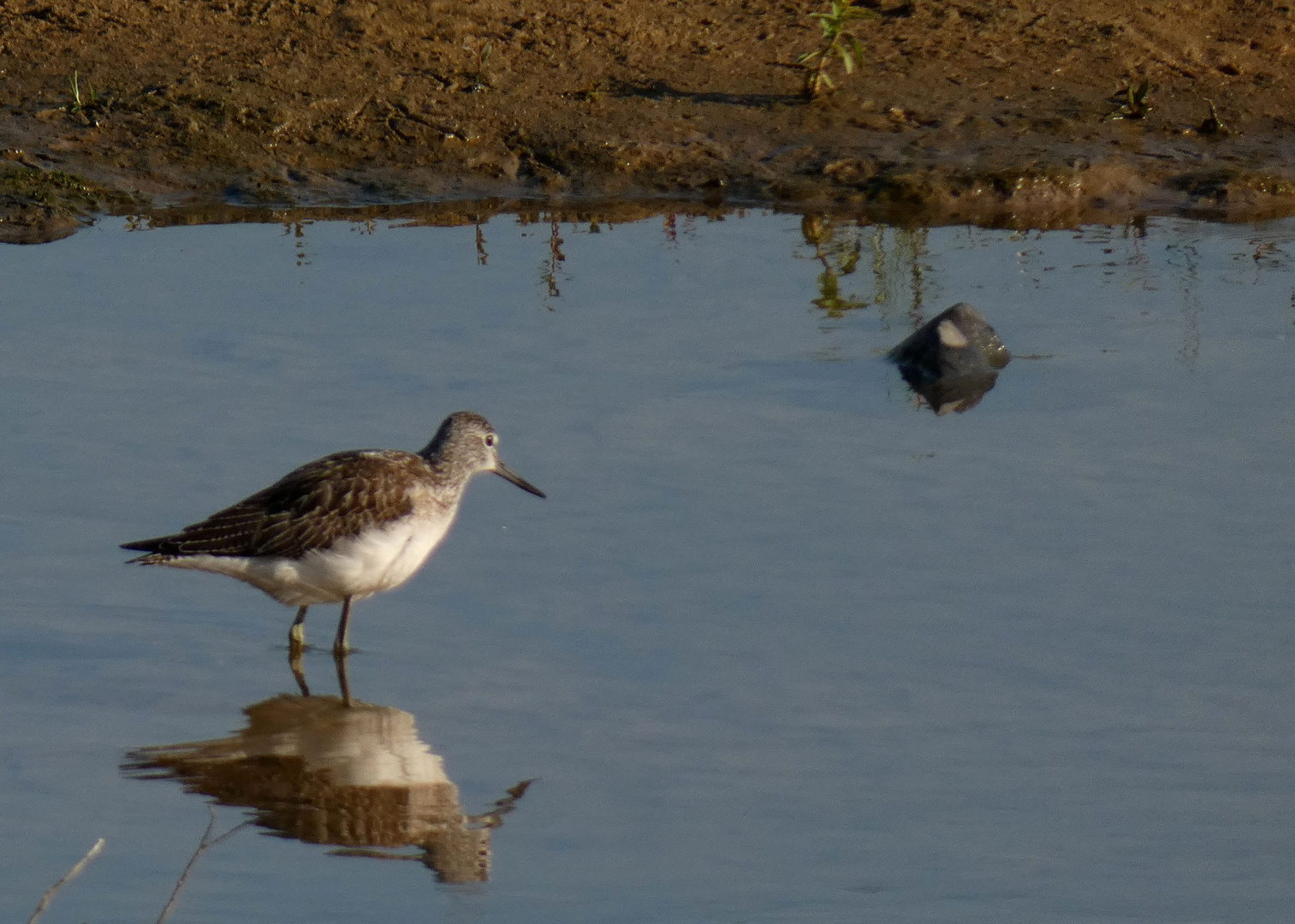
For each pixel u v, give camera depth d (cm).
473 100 2091
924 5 2331
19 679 1113
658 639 1155
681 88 2144
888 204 1972
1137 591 1197
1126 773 1003
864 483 1355
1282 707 1070
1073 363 1573
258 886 901
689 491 1341
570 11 2244
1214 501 1316
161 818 966
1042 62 2231
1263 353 1578
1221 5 2333
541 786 998
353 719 1077
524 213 1928
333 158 2006
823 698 1085
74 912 870
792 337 1633
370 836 951
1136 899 884
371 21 2180
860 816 965
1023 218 1958
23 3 2175
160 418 1415
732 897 888
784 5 2317
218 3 2198
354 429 1405
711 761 1023
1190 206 1980
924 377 1552
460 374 1515
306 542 1166
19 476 1325
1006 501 1323
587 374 1533
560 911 880
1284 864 916
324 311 1638
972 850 934
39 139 1970
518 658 1143
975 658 1128
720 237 1872
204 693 1114
